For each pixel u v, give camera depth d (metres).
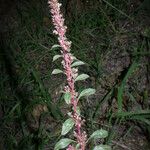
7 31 0.92
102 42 0.81
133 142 0.60
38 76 0.72
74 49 0.78
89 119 0.63
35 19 0.90
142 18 0.84
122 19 0.85
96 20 0.85
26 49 0.84
